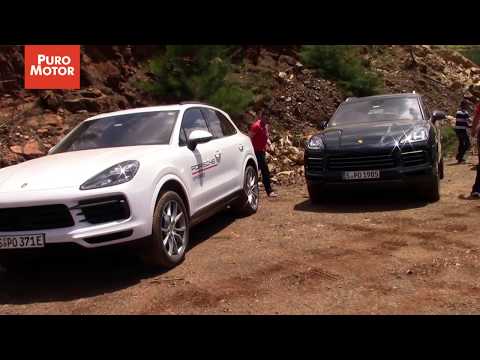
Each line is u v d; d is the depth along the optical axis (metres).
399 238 5.28
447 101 21.58
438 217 6.11
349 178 6.78
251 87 14.90
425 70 23.50
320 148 7.04
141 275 4.59
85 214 4.02
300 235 5.73
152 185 4.43
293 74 16.84
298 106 15.09
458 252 4.64
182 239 4.92
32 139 9.81
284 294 3.86
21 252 4.04
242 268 4.59
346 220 6.34
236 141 6.94
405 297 3.67
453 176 10.08
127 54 13.22
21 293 4.36
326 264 4.54
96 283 4.47
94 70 12.11
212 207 5.75
